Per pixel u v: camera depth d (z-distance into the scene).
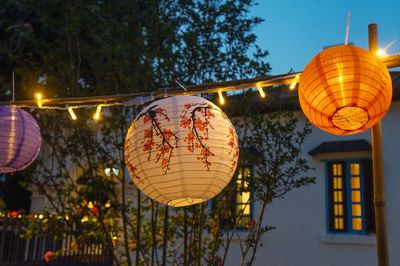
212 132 2.86
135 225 7.38
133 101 3.96
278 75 3.61
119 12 7.01
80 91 6.87
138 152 2.86
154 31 6.34
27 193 12.33
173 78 6.20
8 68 9.25
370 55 2.71
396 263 8.06
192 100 2.99
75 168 7.92
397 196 8.31
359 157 8.71
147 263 6.58
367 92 2.59
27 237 7.16
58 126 6.66
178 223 6.73
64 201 7.00
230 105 6.36
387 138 8.65
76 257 8.16
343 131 2.81
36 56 9.07
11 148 3.69
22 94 9.06
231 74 6.11
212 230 6.68
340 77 2.62
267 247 9.23
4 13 9.83
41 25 9.21
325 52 2.78
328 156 9.02
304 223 9.03
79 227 6.75
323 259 8.71
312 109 2.77
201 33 6.16
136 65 6.33
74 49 7.04
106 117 6.52
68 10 6.85
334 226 8.80
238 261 9.12
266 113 6.59
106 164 6.68
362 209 8.62
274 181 6.08
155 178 2.80
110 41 6.52
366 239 8.35
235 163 2.99
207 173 2.80
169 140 2.79
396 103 8.69
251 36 6.22
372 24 3.77
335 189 8.95
